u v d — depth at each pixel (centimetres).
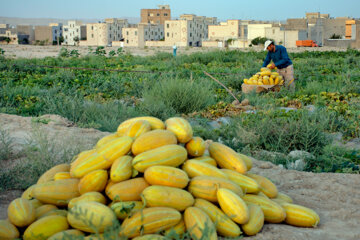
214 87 1363
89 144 600
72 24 13575
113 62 2453
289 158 609
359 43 6588
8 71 1698
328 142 686
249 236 319
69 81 1424
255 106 1024
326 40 6931
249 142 679
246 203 339
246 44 8356
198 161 358
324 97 1125
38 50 4625
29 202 312
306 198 421
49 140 622
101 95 1176
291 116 809
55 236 280
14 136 653
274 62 1234
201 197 327
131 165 328
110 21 12431
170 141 348
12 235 292
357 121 836
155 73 1627
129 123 382
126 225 284
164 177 314
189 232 275
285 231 330
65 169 381
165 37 10469
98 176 324
